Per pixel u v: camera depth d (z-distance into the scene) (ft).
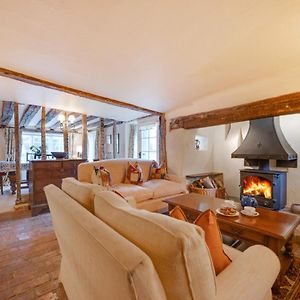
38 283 5.51
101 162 11.63
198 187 13.32
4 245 7.66
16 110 12.36
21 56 7.00
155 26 5.33
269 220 6.16
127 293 1.88
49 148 27.53
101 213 3.51
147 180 13.07
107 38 5.89
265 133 11.99
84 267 3.09
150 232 2.35
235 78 8.98
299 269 6.10
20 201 12.31
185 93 10.98
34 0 4.41
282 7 4.64
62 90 9.84
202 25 5.28
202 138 15.83
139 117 17.83
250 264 3.35
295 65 7.71
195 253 2.11
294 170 11.79
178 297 2.15
